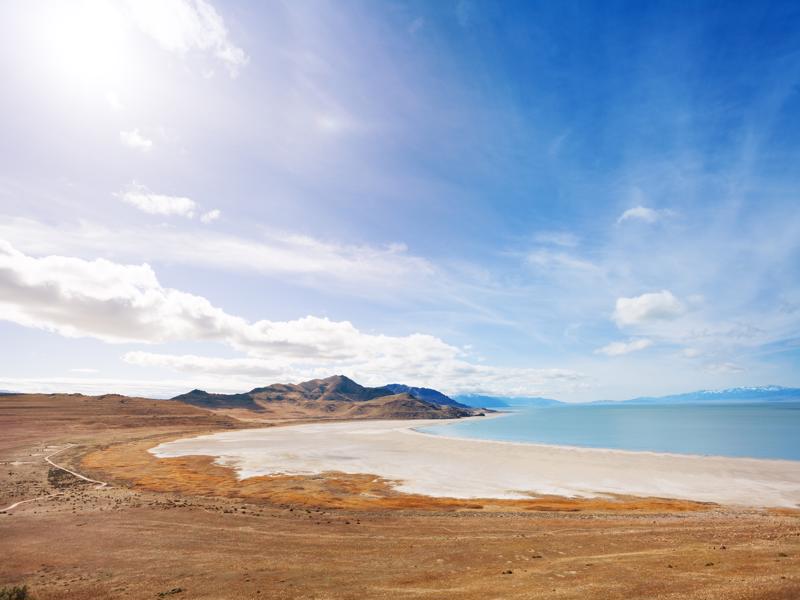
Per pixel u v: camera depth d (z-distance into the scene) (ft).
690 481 201.16
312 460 279.69
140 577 80.12
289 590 72.49
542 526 123.65
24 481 197.06
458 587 71.92
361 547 100.68
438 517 137.39
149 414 603.67
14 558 91.15
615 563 82.58
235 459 285.02
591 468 238.48
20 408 539.70
